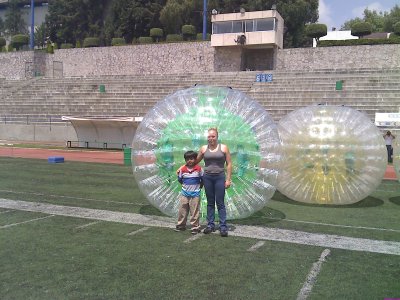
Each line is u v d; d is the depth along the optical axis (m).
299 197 9.52
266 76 32.06
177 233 6.85
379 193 11.56
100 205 9.09
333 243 6.46
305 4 50.00
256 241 6.48
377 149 9.15
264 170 7.24
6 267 5.27
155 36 50.38
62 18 65.00
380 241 6.62
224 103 7.34
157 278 4.95
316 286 4.78
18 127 33.75
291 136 9.38
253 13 37.31
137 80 37.44
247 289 4.66
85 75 43.31
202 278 4.96
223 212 6.76
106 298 4.40
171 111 7.38
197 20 55.59
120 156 21.80
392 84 27.89
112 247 6.09
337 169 9.05
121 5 57.75
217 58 39.44
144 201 9.59
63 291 4.56
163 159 7.23
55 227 7.18
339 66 34.69
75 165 17.36
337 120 9.27
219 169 6.69
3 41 56.59
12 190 10.94
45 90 38.56
